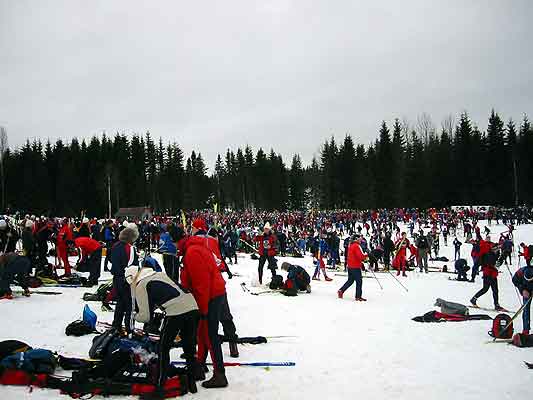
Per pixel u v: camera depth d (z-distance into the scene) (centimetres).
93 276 1282
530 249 1914
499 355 709
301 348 719
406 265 2261
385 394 525
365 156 8550
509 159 7350
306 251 3300
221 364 536
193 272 531
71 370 562
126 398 486
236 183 10106
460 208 6206
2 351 551
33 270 1523
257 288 1409
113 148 7969
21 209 7038
